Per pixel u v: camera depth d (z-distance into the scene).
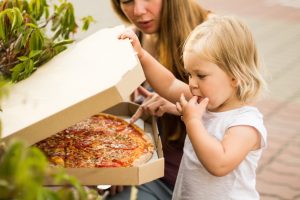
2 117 1.18
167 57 1.98
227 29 1.47
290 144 3.49
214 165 1.35
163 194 1.69
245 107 1.48
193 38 1.48
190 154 1.56
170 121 1.90
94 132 1.51
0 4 1.62
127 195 1.58
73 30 1.81
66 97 1.18
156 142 1.49
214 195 1.48
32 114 1.16
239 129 1.41
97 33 1.76
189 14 1.99
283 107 4.03
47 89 1.28
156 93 1.93
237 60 1.45
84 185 1.22
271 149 3.41
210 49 1.42
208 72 1.43
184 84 1.74
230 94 1.48
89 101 1.12
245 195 1.47
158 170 1.24
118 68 1.24
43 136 1.13
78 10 5.05
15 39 1.52
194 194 1.52
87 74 1.30
